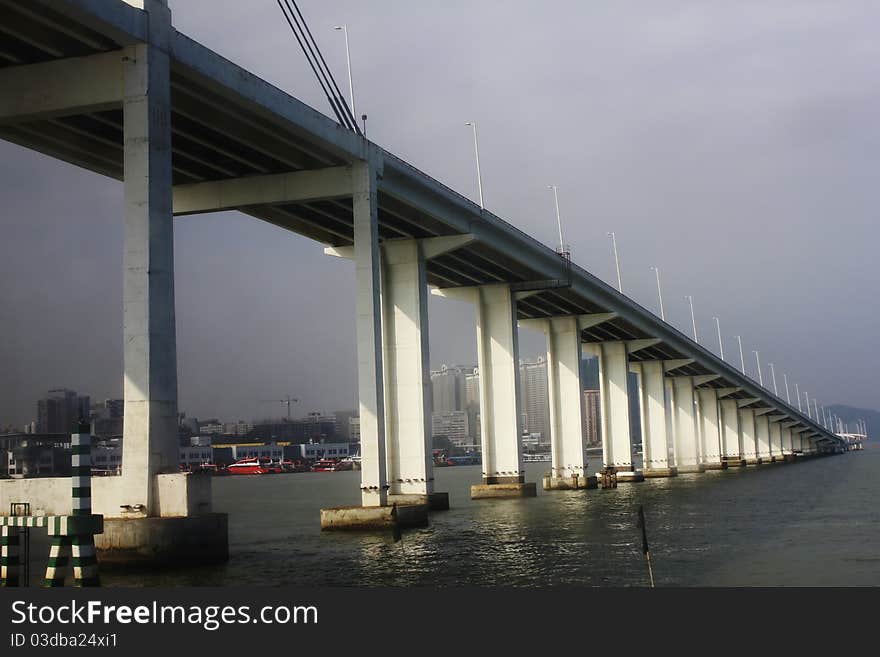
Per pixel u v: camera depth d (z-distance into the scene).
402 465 70.06
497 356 88.94
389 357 71.44
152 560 36.03
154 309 37.97
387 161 58.91
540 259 86.69
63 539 28.38
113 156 53.16
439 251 72.12
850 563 35.16
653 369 146.50
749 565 35.16
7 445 84.00
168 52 40.44
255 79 46.41
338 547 44.94
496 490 86.12
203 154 54.81
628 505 72.25
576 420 104.00
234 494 135.25
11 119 41.66
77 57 40.66
